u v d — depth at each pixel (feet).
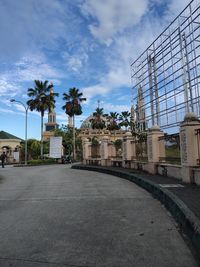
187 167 35.50
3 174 77.15
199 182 33.17
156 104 120.98
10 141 228.43
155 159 49.24
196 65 93.97
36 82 179.01
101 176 62.39
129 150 67.21
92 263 14.56
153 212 25.44
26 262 14.82
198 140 34.30
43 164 146.51
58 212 26.05
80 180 53.98
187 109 97.91
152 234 19.10
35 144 231.30
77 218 23.72
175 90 106.83
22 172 83.66
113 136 293.23
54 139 155.84
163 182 37.55
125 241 17.81
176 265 14.08
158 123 118.73
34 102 177.37
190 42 97.30
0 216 25.04
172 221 22.25
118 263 14.48
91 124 317.22
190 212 19.99
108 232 19.75
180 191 29.71
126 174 54.39
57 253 15.98
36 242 17.84
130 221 22.52
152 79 125.29
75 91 217.97
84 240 18.10
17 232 20.02
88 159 104.88
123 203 29.84
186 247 16.52
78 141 238.48
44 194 37.06
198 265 14.05
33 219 23.63
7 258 15.39
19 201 32.50
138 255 15.48
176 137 41.32
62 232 19.85
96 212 25.82
